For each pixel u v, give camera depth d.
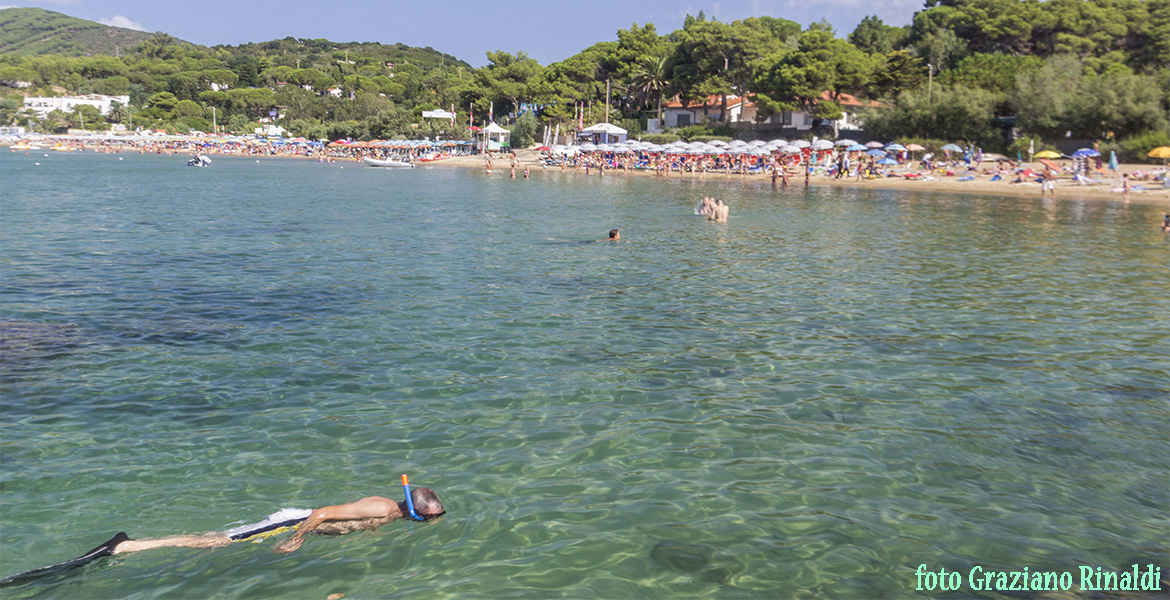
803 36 69.69
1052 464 7.74
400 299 15.09
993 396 9.73
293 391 9.69
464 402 9.34
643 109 97.56
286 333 12.44
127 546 5.99
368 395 9.56
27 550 6.05
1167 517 6.69
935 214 33.19
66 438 8.18
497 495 6.99
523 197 42.72
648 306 14.71
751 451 8.00
